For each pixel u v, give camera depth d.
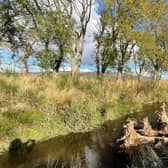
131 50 32.31
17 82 20.16
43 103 17.75
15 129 14.49
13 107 15.98
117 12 30.02
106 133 15.73
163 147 12.07
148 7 30.41
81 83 24.64
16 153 12.90
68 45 25.08
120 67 32.19
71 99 19.06
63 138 15.02
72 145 13.71
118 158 11.53
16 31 24.50
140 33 30.16
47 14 24.22
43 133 15.15
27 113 15.73
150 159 10.91
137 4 29.39
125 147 12.61
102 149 12.85
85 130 16.61
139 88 29.16
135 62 36.00
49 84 21.42
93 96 21.39
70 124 16.77
